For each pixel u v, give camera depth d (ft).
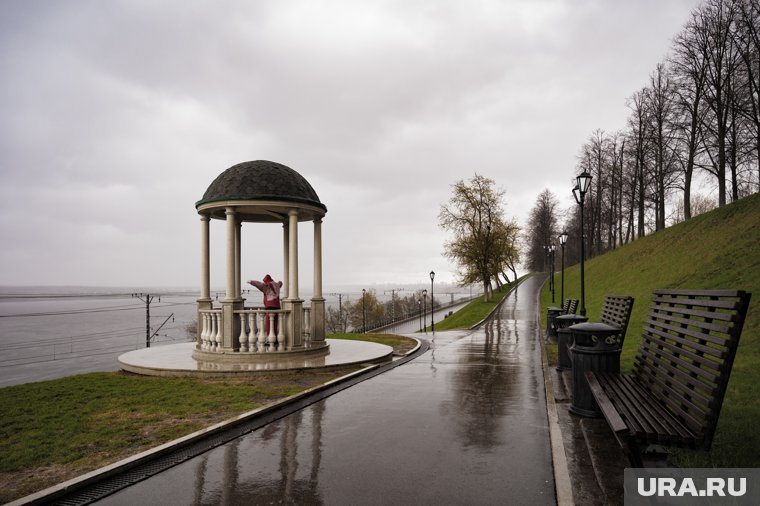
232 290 37.52
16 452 17.25
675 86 114.52
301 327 38.63
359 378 30.83
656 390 15.99
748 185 114.42
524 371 33.04
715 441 15.70
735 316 11.94
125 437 18.93
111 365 141.69
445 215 161.27
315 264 42.45
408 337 58.90
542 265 335.06
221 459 16.11
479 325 78.28
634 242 124.26
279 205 37.88
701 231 83.56
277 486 13.79
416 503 12.50
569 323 33.35
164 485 14.01
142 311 617.62
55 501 13.03
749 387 22.09
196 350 38.55
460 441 17.70
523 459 15.71
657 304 19.25
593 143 168.45
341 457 16.14
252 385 28.91
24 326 395.34
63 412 23.00
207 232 40.78
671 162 126.21
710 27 106.52
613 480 13.19
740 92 99.04
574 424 18.81
